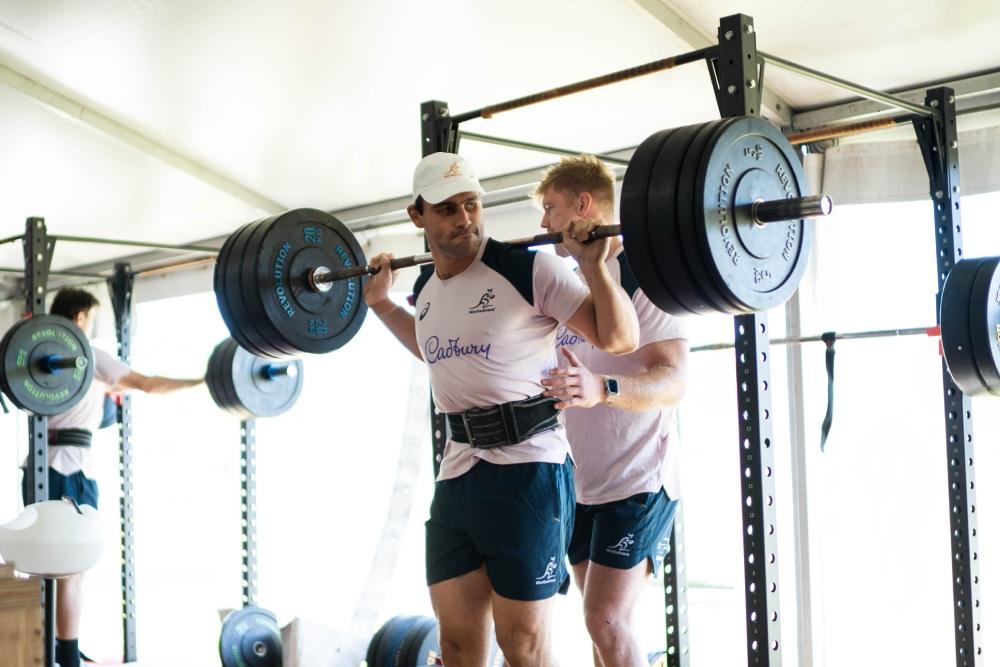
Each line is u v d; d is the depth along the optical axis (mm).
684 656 3027
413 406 4047
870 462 3453
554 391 2043
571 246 2006
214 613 5746
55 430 4391
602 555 2434
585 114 3699
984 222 3275
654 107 3609
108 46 3752
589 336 2068
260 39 3564
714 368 4672
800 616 3543
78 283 6453
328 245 2732
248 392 4340
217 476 6992
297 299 2658
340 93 3850
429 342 2209
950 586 3311
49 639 3324
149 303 6117
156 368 6238
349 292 2775
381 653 3570
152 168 4621
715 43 3205
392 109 3922
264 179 4672
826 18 3000
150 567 7027
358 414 6117
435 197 2098
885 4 2908
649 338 2398
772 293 2043
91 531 3186
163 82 3951
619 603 2412
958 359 2613
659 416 2461
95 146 4500
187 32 3582
